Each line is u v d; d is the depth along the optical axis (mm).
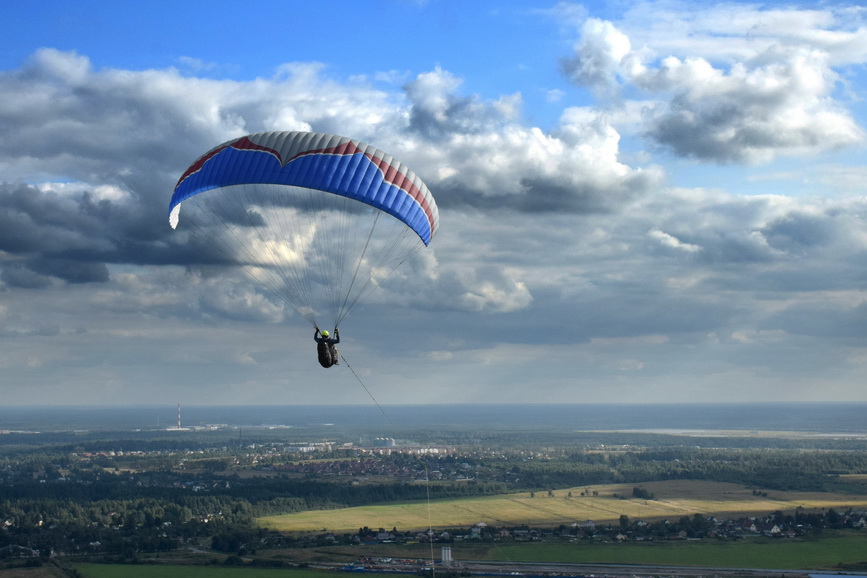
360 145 43406
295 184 41906
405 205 43438
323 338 40625
